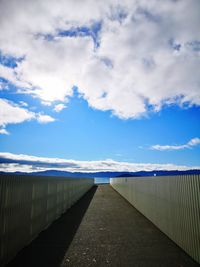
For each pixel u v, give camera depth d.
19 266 4.48
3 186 4.49
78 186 18.67
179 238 5.74
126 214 10.83
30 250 5.41
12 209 4.92
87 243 5.98
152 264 4.57
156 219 8.11
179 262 4.68
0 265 4.30
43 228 7.49
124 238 6.49
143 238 6.50
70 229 7.64
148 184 9.52
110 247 5.64
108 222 8.87
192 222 5.01
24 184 5.70
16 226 5.12
